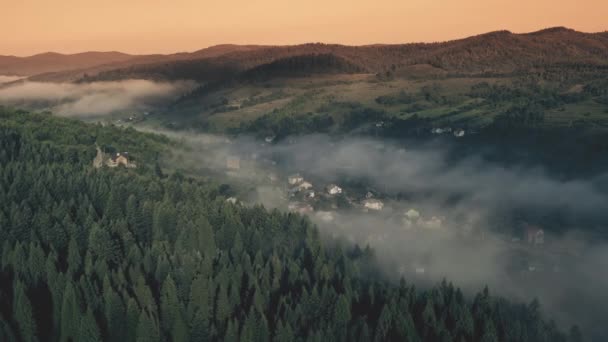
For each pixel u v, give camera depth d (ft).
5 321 367.66
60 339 386.32
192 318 407.23
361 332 411.95
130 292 414.00
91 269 427.74
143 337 372.58
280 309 426.10
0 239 472.85
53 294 398.42
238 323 403.75
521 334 467.93
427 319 441.27
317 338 387.34
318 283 479.00
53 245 478.18
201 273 437.17
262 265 494.59
